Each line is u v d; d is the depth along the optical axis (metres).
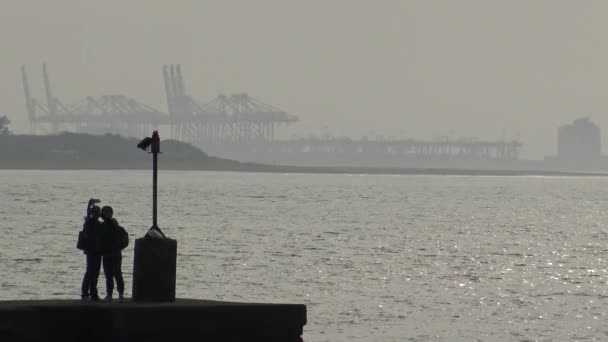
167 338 92.50
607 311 181.00
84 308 92.62
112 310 92.00
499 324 165.50
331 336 151.00
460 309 181.12
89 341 92.81
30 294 183.50
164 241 97.19
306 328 156.88
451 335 154.50
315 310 175.38
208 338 93.44
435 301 191.00
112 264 108.25
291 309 95.50
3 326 90.44
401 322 165.00
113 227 108.44
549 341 151.25
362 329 157.50
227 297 188.62
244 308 94.25
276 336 95.12
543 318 172.38
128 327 91.62
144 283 96.88
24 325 91.06
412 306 183.38
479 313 176.75
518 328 162.00
